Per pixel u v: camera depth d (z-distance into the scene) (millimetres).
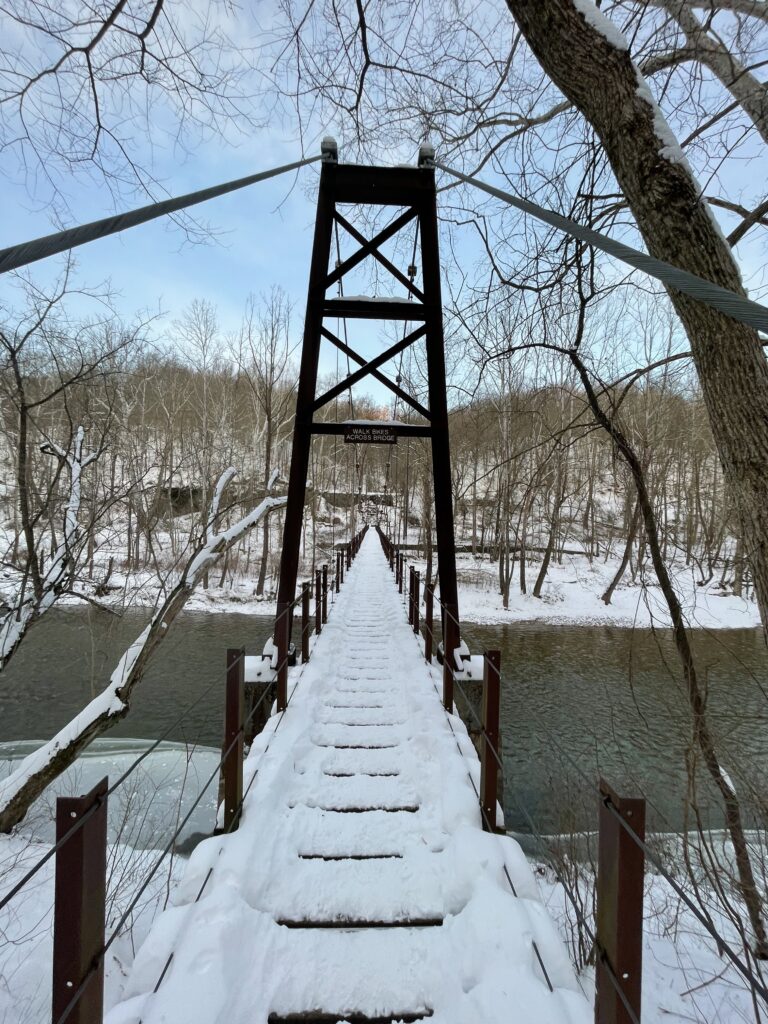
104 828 1383
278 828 2750
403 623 8242
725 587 17453
